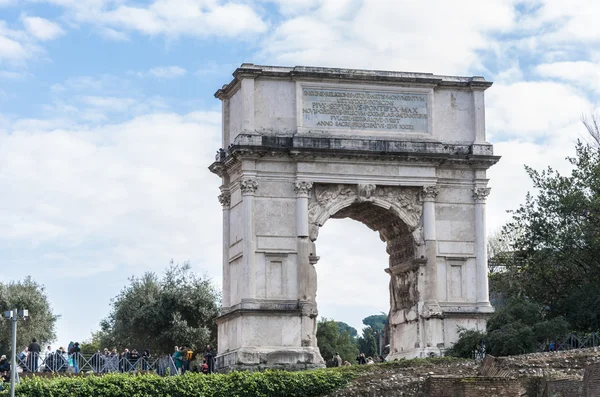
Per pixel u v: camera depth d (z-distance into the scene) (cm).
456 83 8538
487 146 8456
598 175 9131
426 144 8325
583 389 5406
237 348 7919
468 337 7831
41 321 12062
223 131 8669
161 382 6625
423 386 6306
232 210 8412
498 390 5791
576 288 9125
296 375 6769
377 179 8238
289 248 8062
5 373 7206
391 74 8381
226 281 8412
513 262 9806
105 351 8494
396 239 8638
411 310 8356
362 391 6594
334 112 8294
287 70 8238
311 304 7994
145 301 11569
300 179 8106
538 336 7675
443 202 8412
